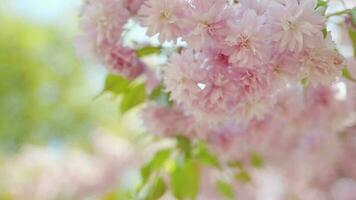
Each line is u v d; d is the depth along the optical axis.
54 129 3.81
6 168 2.66
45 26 4.08
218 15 0.83
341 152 1.78
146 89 1.03
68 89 3.95
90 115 3.82
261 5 0.83
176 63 0.87
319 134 1.42
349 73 0.96
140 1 0.93
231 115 0.90
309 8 0.81
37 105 3.84
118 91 1.04
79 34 0.99
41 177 2.62
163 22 0.84
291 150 1.41
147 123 1.06
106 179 2.52
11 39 3.96
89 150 2.76
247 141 1.12
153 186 1.14
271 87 0.86
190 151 1.10
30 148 2.82
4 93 3.80
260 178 2.09
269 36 0.82
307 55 0.84
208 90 0.86
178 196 1.14
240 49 0.82
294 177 2.08
